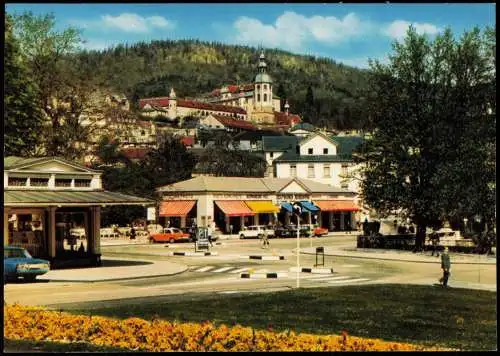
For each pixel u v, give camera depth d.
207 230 60.53
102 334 13.17
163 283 28.22
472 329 15.69
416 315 17.47
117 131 59.38
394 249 51.22
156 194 71.62
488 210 44.41
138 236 70.44
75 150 55.06
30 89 48.91
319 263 39.53
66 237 36.84
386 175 48.62
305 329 15.34
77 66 55.62
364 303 19.38
